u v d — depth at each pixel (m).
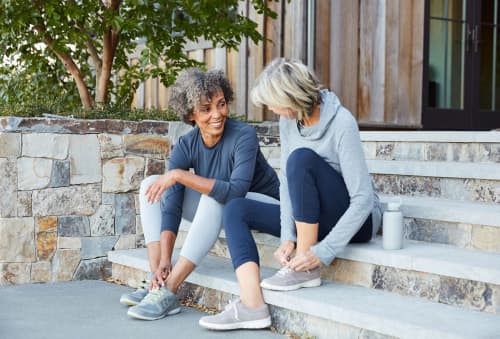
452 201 2.97
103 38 4.24
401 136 3.65
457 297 2.18
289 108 2.32
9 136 3.19
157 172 3.60
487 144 3.27
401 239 2.46
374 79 5.38
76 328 2.43
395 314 2.07
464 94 5.80
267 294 2.42
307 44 5.11
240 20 4.33
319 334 2.26
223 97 2.56
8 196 3.20
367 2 5.35
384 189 3.39
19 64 4.89
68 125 3.34
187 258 2.60
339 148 2.35
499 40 5.92
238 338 2.31
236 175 2.59
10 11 3.89
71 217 3.37
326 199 2.38
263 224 2.52
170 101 2.62
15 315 2.62
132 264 3.18
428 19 5.58
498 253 2.37
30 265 3.27
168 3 4.07
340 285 2.50
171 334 2.35
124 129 3.50
